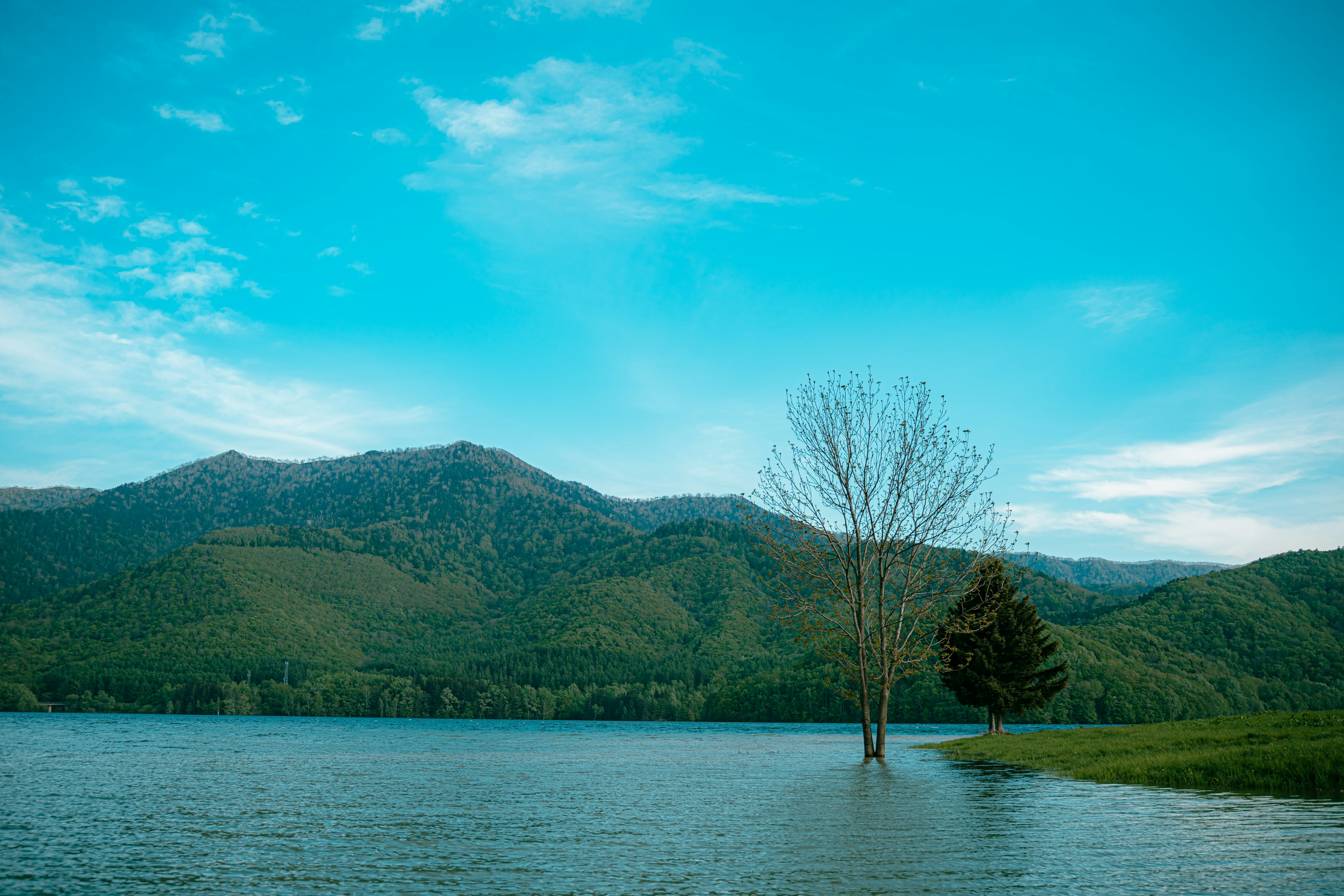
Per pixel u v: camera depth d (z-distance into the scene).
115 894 16.58
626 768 51.88
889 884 16.66
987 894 15.70
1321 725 39.88
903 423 50.22
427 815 28.62
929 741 83.75
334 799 34.09
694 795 34.50
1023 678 68.75
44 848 22.11
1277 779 30.08
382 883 17.30
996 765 45.72
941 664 50.66
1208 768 32.34
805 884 16.80
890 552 49.94
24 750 73.62
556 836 23.44
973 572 49.78
